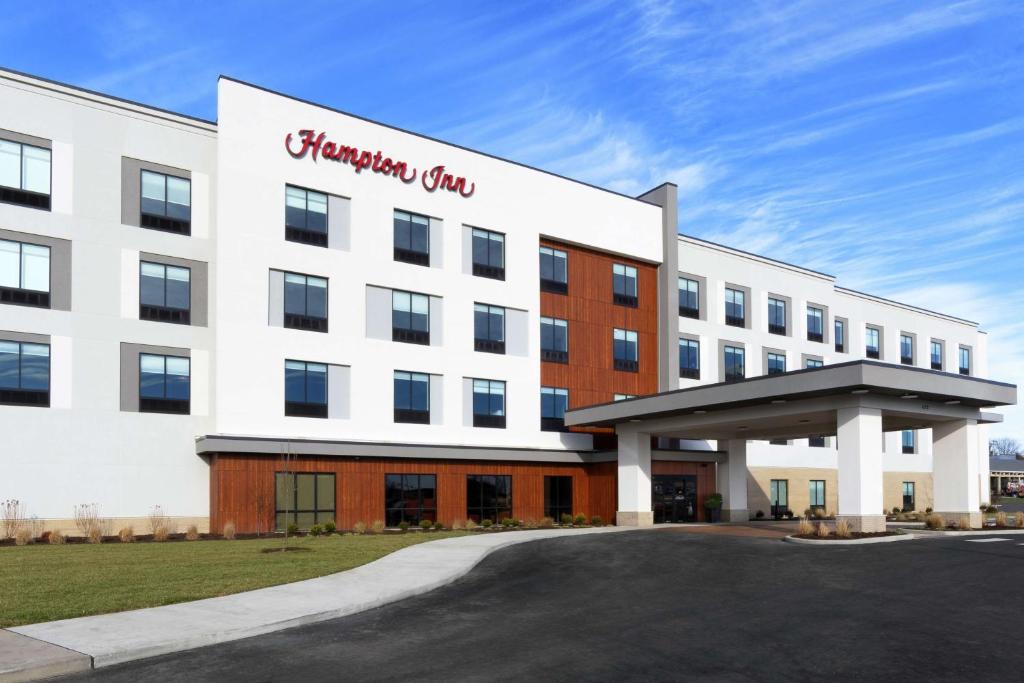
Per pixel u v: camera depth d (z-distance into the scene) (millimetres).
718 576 17641
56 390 28547
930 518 31484
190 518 30641
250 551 22359
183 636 11156
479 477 37312
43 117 29156
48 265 28844
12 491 27453
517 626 12555
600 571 18672
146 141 31188
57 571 17609
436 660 10406
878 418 27375
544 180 41219
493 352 38562
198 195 32125
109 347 29688
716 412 32938
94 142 30094
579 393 41562
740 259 49875
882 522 26766
